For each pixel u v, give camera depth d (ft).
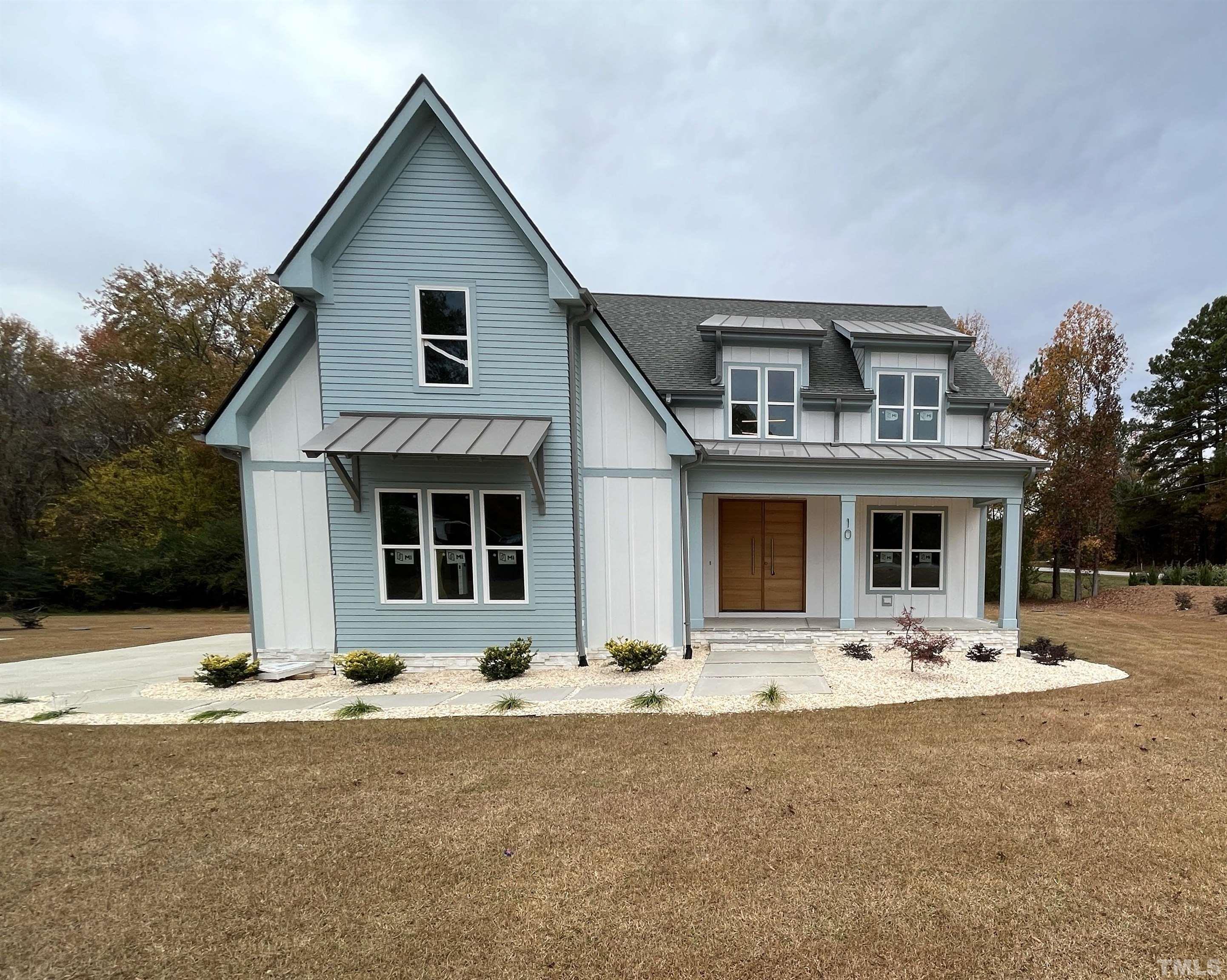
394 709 21.18
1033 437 63.62
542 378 27.09
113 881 10.54
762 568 37.52
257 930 9.14
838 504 37.09
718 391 36.24
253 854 11.39
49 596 78.38
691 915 9.31
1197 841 11.48
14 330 84.07
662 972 8.09
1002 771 14.96
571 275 26.13
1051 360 62.03
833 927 9.00
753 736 17.78
